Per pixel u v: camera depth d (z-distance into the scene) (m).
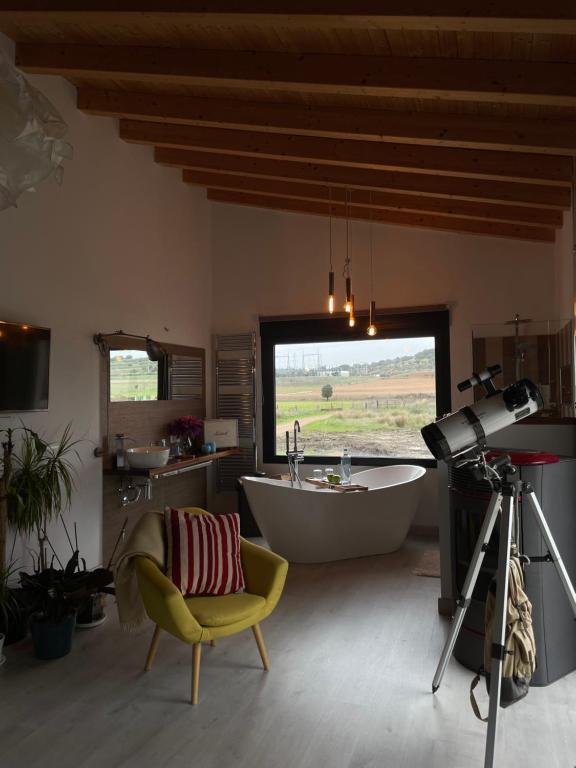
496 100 2.87
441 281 5.50
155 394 5.11
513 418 2.50
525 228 5.09
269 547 4.83
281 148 4.23
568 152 3.32
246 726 2.36
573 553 2.82
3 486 3.11
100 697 2.61
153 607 2.63
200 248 6.01
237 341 6.13
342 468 5.27
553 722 2.38
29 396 3.49
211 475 6.09
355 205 5.06
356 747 2.20
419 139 3.52
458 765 2.09
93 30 3.23
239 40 3.08
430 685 2.68
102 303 4.38
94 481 4.22
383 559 4.68
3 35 3.40
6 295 3.46
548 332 4.25
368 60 2.98
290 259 6.00
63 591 3.06
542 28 2.29
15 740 2.28
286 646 3.12
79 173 4.15
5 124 1.16
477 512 2.84
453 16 2.31
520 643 2.26
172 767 2.09
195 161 4.98
